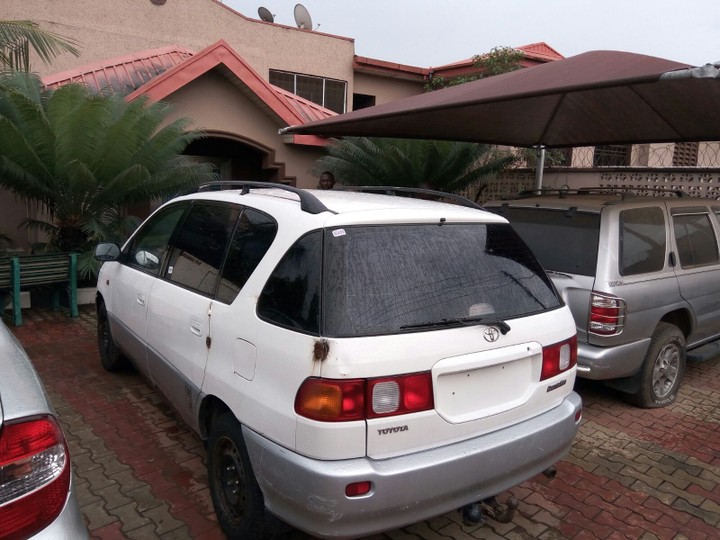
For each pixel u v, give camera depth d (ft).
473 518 9.29
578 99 21.04
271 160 37.93
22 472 6.12
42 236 32.55
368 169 34.32
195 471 12.51
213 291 10.77
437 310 9.05
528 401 9.76
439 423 8.67
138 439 13.80
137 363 14.42
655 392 16.63
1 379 6.69
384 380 8.21
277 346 8.73
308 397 8.16
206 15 45.78
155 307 12.69
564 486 12.67
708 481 13.05
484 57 46.73
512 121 24.40
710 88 15.90
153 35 43.83
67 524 6.43
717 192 25.70
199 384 10.64
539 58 47.24
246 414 9.18
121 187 26.50
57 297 25.18
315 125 24.06
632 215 16.02
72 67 41.19
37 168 25.25
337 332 8.28
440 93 21.75
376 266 9.02
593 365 14.85
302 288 8.85
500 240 10.77
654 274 15.97
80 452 13.12
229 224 11.43
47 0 39.78
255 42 48.19
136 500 11.41
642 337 15.75
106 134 25.32
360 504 8.03
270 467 8.64
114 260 15.69
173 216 13.97
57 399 15.85
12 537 6.00
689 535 11.10
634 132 25.03
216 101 35.42
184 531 10.54
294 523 8.47
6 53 27.66
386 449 8.30
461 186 35.19
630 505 12.03
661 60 15.71
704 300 17.54
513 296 10.07
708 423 15.97
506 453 9.21
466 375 9.02
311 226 9.32
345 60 52.19
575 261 15.58
